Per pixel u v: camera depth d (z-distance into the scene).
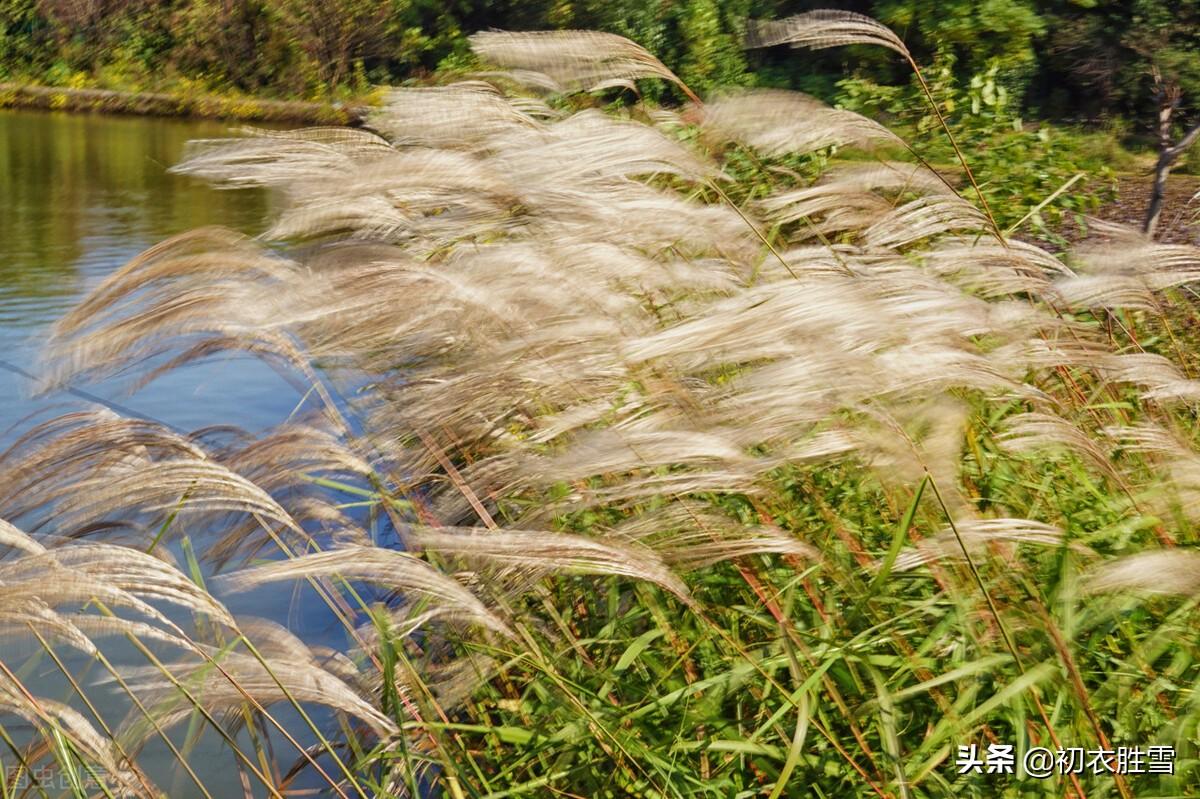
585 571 2.66
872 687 3.20
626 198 4.22
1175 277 4.15
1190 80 20.12
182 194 18.42
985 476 3.51
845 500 3.64
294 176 3.95
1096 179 13.23
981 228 4.18
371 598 4.58
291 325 3.39
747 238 4.26
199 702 2.77
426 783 3.62
